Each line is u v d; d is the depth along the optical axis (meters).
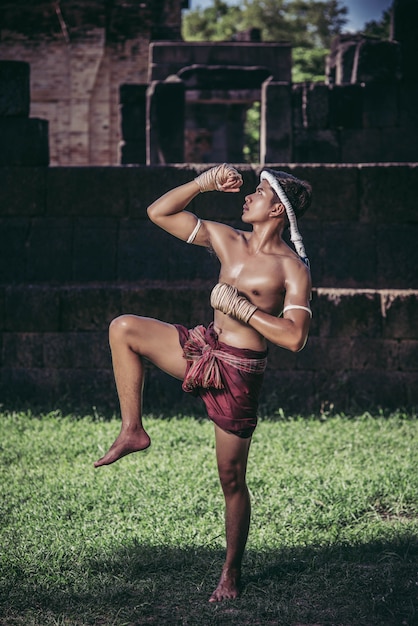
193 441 7.69
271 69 20.89
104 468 6.76
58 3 20.12
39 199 10.10
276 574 4.62
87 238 10.09
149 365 9.53
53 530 5.27
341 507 5.74
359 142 12.14
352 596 4.34
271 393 9.43
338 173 9.90
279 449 7.39
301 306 4.06
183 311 9.50
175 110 13.40
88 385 9.57
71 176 10.05
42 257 10.12
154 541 5.04
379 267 9.93
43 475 6.60
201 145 24.03
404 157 12.05
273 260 4.22
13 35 20.80
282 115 12.25
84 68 20.70
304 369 9.45
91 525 5.34
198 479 6.32
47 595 4.27
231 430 4.18
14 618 4.05
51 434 7.98
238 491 4.30
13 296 9.65
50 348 9.62
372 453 7.29
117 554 4.82
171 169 9.97
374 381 9.39
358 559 4.86
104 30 20.56
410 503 5.99
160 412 9.11
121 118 14.59
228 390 4.16
